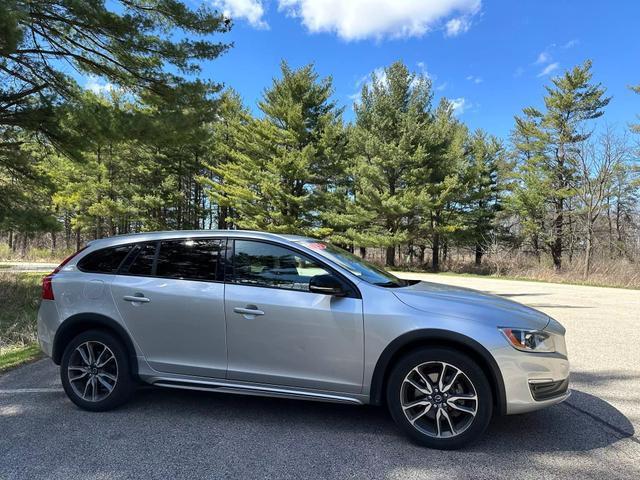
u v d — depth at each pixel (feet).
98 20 32.40
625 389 16.57
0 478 9.89
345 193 121.39
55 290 14.48
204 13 36.42
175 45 35.83
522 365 11.27
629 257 93.76
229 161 132.46
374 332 11.96
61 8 32.22
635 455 11.19
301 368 12.48
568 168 105.19
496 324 11.55
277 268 13.24
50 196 41.55
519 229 123.24
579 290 58.85
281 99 113.60
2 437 12.05
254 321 12.75
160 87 36.70
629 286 70.90
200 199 156.56
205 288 13.30
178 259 14.01
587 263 82.28
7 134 36.27
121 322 13.80
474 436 11.31
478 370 11.32
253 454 11.14
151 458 10.89
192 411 14.02
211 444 11.68
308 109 115.14
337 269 12.78
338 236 114.62
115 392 13.71
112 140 33.27
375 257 149.69
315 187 122.52
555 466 10.61
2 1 25.61
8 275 46.03
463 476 10.12
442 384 11.61
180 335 13.33
